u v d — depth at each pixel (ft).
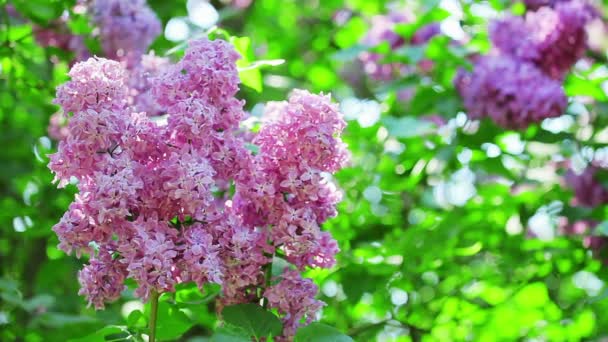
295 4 23.25
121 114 7.16
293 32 21.71
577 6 13.33
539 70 13.20
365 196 13.20
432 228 12.35
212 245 7.22
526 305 13.21
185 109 7.19
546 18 13.34
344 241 12.09
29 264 17.12
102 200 6.81
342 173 13.07
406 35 13.96
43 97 14.32
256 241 7.48
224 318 7.52
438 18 13.56
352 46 13.62
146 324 8.83
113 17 12.12
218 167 7.38
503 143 13.48
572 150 13.94
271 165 7.47
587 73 14.30
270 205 7.41
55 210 14.62
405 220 13.76
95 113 6.95
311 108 7.35
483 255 13.73
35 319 12.85
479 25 14.83
